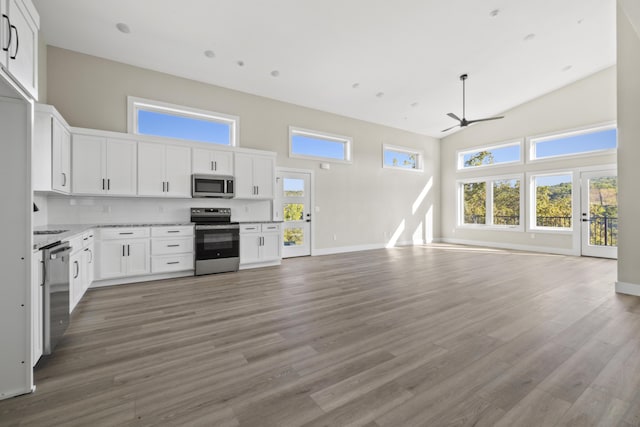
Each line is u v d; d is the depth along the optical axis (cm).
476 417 142
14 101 164
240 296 343
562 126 647
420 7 388
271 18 384
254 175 523
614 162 583
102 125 436
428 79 566
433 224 879
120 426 137
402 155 825
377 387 167
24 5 162
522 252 675
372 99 627
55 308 206
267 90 559
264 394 161
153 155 433
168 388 167
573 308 296
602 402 153
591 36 483
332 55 470
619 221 349
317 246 655
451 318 273
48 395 161
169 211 477
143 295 346
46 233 273
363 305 310
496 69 554
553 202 672
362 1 370
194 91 509
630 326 250
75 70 421
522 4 403
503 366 189
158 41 410
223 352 210
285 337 234
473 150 810
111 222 433
